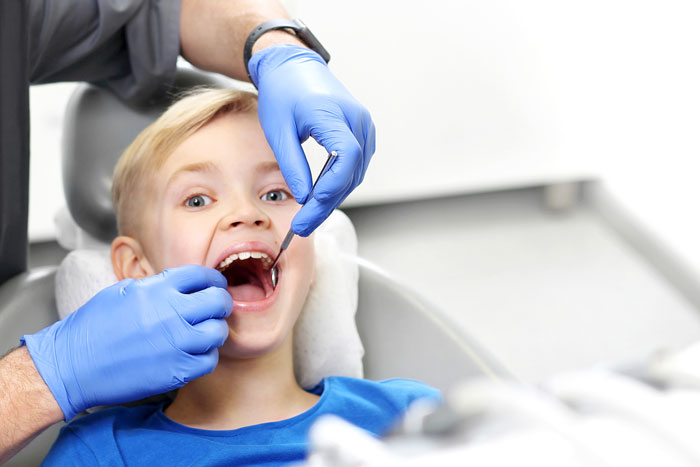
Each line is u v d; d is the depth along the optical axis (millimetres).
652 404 298
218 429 983
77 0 1072
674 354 329
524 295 2398
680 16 2600
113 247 1040
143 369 850
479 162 2729
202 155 973
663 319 2297
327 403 1020
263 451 919
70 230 1356
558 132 2746
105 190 1140
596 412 305
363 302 1193
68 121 1145
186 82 1174
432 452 306
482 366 1144
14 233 1030
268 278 1000
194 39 1139
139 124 1155
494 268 2533
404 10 2480
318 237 1149
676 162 2707
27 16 899
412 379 1158
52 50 1092
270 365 1007
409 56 2543
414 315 1181
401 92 2584
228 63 1128
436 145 2672
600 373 325
